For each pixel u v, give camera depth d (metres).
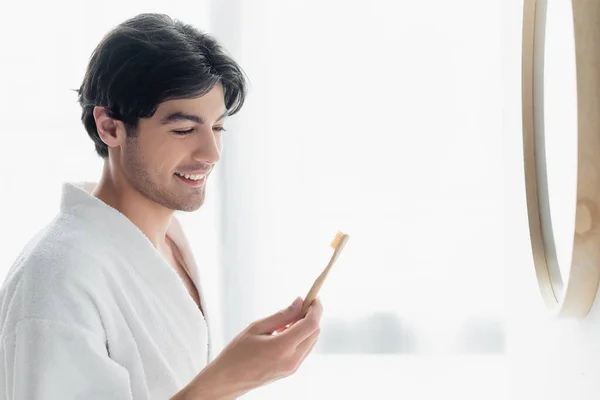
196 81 0.88
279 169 1.98
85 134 2.00
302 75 1.96
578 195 0.97
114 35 0.91
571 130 1.09
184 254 1.11
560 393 1.28
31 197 2.01
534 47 1.25
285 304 1.99
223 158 1.98
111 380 0.83
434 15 1.93
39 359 0.80
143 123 0.90
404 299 1.97
